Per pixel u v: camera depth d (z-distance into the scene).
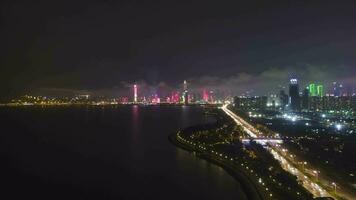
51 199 135.75
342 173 159.00
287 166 171.25
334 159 187.25
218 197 131.38
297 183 137.62
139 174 168.00
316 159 187.00
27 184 155.88
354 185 141.38
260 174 151.12
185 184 148.75
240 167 166.50
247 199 127.50
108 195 139.88
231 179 153.00
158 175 165.00
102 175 169.00
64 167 186.12
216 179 153.62
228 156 191.25
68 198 136.88
